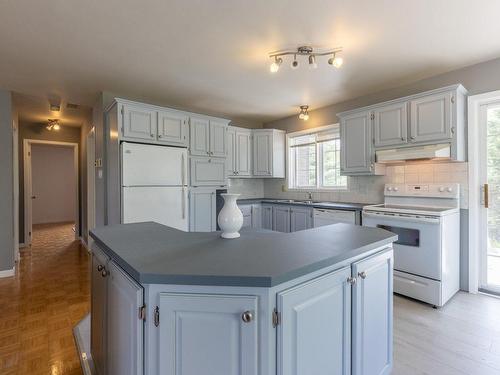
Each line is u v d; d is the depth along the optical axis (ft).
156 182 10.84
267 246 4.28
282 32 7.37
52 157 27.17
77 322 7.77
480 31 7.35
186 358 3.07
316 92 12.16
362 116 11.36
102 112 11.73
